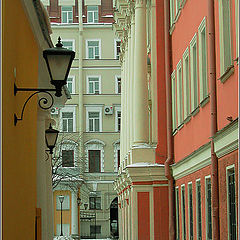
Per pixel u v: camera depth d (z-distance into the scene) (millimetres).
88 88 73938
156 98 34094
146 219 32688
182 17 26672
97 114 73562
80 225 72375
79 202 67062
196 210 23625
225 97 17547
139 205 32688
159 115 33250
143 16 35531
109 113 73188
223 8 17875
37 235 15984
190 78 24844
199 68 22422
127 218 43125
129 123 43781
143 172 32625
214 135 17859
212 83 18969
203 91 21984
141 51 35312
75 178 68438
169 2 31156
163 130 33219
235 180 16156
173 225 31156
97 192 72688
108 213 72688
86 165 72688
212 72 18969
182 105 27703
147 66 37312
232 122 15438
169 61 30906
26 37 12852
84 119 73312
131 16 40156
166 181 32469
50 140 20078
